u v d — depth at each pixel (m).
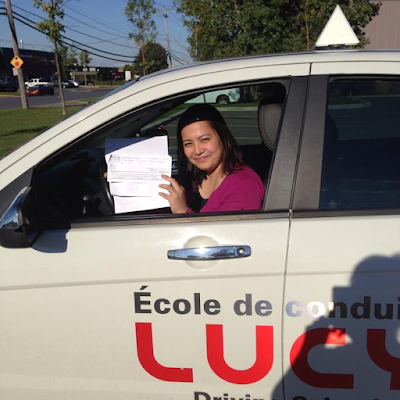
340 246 1.65
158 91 1.82
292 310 1.66
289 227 1.68
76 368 1.80
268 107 2.13
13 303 1.77
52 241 1.77
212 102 2.46
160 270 1.71
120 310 1.74
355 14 18.77
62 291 1.75
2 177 1.80
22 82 25.56
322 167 1.73
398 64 1.77
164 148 1.94
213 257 1.68
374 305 1.63
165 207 2.04
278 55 1.89
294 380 1.71
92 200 2.23
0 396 1.86
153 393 1.79
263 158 2.48
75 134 1.81
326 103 1.76
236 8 21.67
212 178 2.13
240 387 1.74
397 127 1.79
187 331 1.72
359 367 1.67
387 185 1.76
